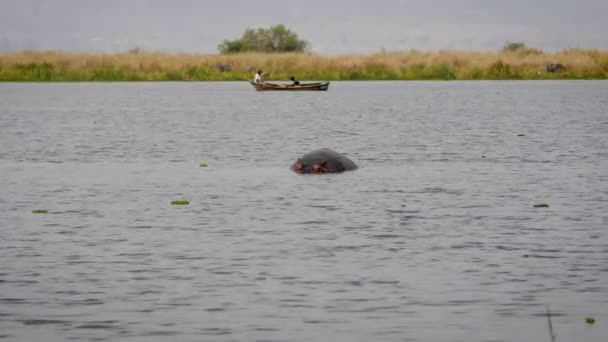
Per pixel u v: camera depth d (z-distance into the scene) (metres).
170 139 163.38
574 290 62.84
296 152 141.38
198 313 58.66
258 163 127.75
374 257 71.69
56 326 56.47
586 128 179.75
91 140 162.38
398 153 138.88
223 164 127.06
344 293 62.44
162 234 80.19
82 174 117.69
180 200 96.75
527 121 198.00
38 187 106.62
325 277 66.12
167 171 119.88
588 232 80.12
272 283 64.75
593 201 95.31
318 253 73.00
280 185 106.38
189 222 85.44
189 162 129.88
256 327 56.22
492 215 88.06
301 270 68.00
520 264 69.44
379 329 55.81
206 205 94.12
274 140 160.00
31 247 75.44
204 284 64.56
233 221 85.75
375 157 133.62
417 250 73.88
